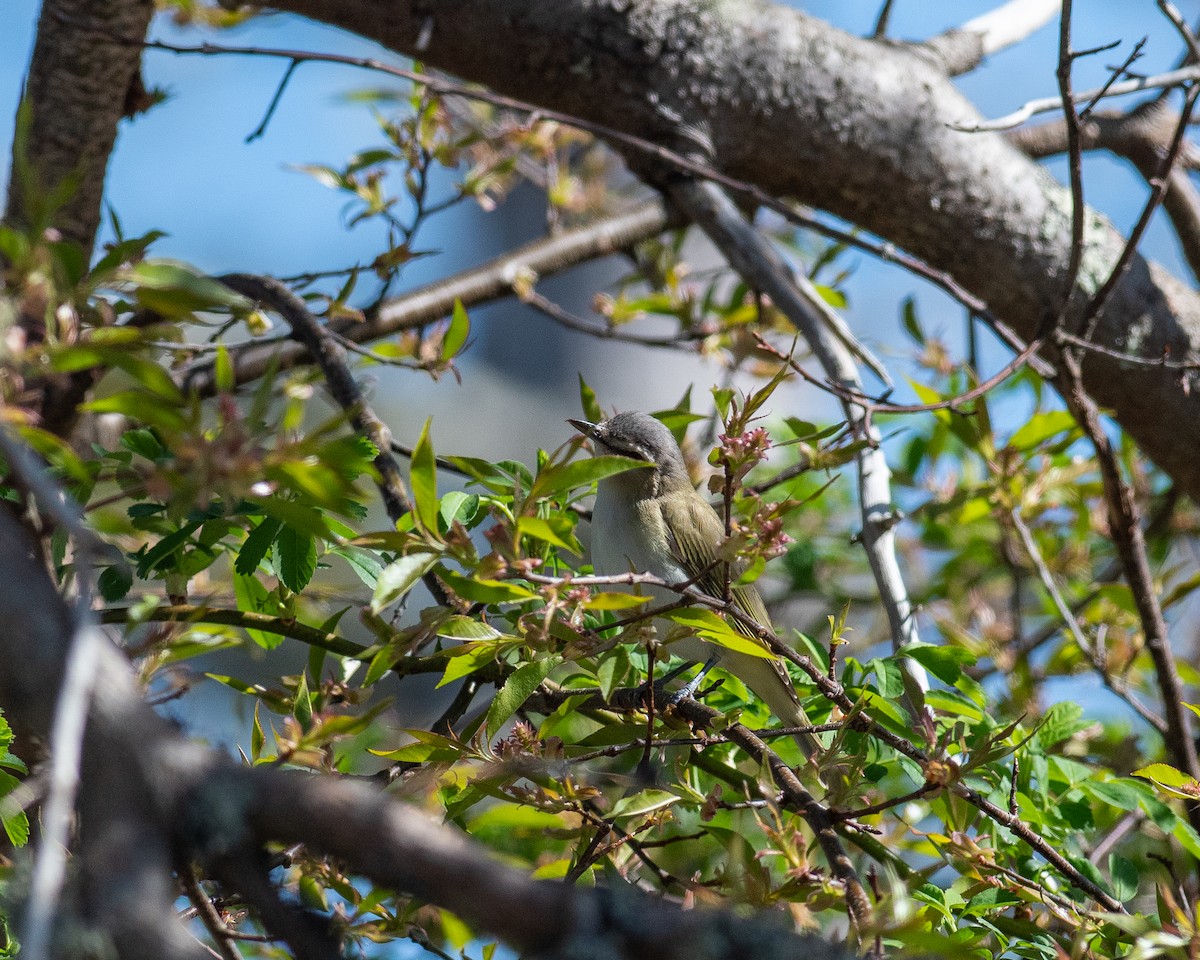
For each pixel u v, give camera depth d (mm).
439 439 12039
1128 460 6195
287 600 3854
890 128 5836
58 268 2322
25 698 1910
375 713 2623
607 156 9141
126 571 3420
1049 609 6121
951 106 5977
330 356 4348
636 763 4449
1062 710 4285
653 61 5551
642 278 6875
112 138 4590
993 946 3502
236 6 5367
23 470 1859
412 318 6176
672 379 13172
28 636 1911
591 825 3363
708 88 5617
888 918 2459
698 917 2006
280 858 3189
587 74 5551
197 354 4773
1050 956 3326
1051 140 6547
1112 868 3869
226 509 3180
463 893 1945
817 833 2953
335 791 1981
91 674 1801
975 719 4035
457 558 2637
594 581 2779
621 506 5215
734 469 2996
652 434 5281
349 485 2242
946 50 6270
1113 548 6684
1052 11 6715
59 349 2197
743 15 5715
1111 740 5473
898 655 4008
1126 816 4695
